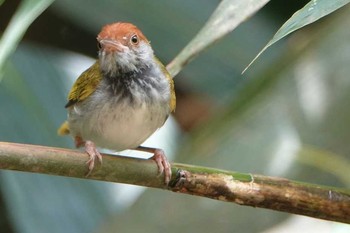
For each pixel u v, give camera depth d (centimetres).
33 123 977
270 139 912
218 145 920
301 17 469
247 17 555
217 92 1091
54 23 1123
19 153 571
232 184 638
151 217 888
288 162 888
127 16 1087
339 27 1017
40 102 1012
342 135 911
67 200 959
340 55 984
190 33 1091
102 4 1089
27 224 917
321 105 939
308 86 956
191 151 927
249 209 859
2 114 962
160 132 1236
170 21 1095
